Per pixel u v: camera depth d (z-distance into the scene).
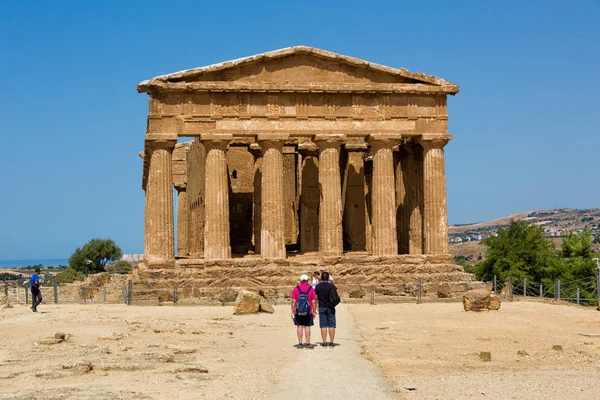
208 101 52.00
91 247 136.25
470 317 37.75
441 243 53.59
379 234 53.03
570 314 39.41
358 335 30.27
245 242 65.44
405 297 48.53
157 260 50.62
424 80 54.12
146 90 51.09
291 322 34.75
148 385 19.44
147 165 59.78
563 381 20.55
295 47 52.59
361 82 53.62
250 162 66.31
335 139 52.91
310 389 18.91
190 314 38.66
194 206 65.75
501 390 19.20
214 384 19.67
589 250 81.31
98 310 41.16
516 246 75.44
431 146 54.19
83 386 19.16
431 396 18.41
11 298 53.69
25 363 22.62
